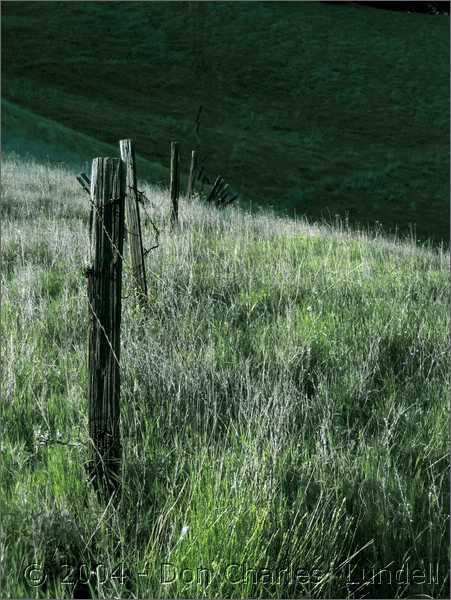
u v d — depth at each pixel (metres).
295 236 11.50
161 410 4.38
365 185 39.78
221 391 4.77
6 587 2.97
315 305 6.83
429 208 37.69
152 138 42.06
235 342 5.70
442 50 73.06
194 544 3.18
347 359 5.45
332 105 59.47
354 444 4.18
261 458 3.79
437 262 9.99
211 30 69.25
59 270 7.97
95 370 3.66
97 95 51.53
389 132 54.44
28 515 3.36
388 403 4.77
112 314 3.66
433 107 60.66
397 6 89.31
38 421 4.41
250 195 35.81
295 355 5.32
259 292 7.21
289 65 65.44
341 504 3.57
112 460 3.67
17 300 6.50
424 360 5.62
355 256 9.94
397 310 6.54
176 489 3.64
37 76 52.34
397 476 3.73
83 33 64.38
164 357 4.99
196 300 6.57
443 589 3.29
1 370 4.89
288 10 76.88
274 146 46.78
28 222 11.68
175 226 10.53
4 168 19.80
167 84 58.09
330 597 3.17
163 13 70.81
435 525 3.54
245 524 3.30
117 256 3.66
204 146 43.31
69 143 30.33
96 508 3.49
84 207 14.40
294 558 3.17
